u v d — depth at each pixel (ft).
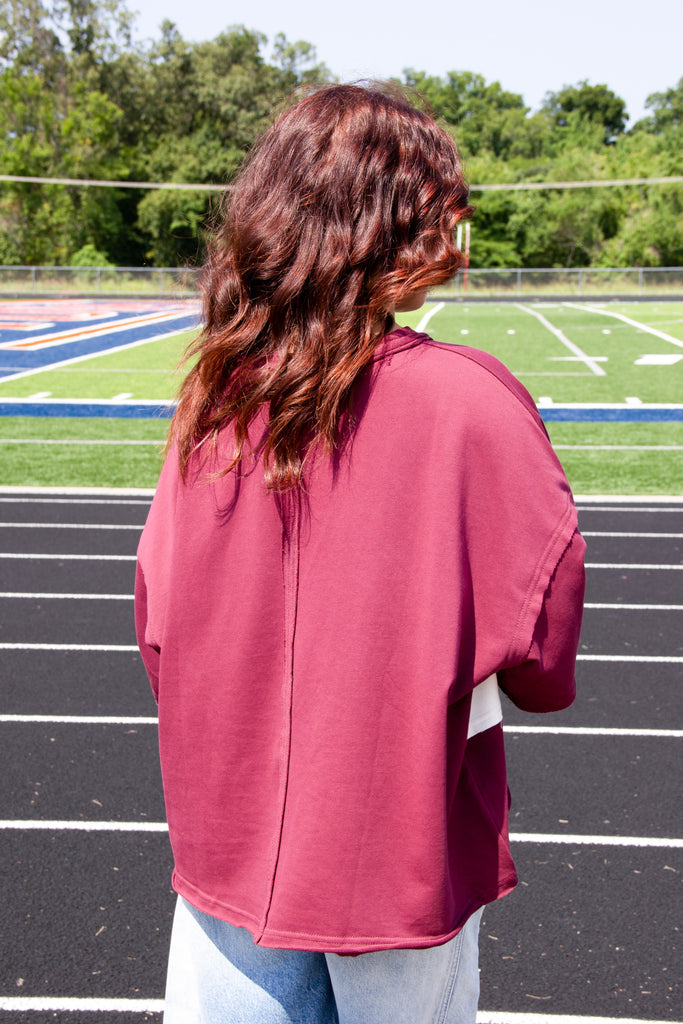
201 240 3.70
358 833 3.20
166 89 182.80
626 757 12.53
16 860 10.02
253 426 3.30
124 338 81.61
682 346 73.56
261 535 3.34
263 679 3.41
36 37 175.83
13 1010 7.84
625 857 10.13
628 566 21.65
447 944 3.55
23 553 22.65
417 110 3.53
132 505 27.40
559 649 3.31
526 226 168.35
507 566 3.19
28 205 167.22
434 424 3.15
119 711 13.98
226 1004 3.63
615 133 267.59
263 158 3.45
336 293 3.15
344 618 3.22
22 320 99.19
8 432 39.58
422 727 3.15
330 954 3.46
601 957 8.48
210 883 3.55
